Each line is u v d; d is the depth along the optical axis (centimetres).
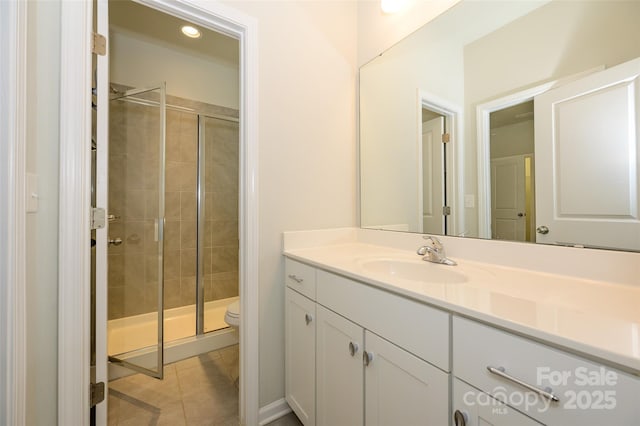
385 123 157
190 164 259
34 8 86
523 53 102
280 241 142
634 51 78
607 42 83
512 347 54
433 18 133
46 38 90
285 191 144
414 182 142
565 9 92
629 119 79
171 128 248
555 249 92
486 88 113
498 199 109
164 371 181
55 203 92
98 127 104
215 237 277
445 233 128
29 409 83
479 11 116
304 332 124
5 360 69
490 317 56
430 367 69
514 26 105
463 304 62
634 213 78
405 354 76
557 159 93
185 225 258
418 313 73
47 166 91
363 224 169
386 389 82
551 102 95
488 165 112
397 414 79
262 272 136
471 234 118
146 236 188
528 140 100
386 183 157
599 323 52
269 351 138
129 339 186
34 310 86
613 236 81
